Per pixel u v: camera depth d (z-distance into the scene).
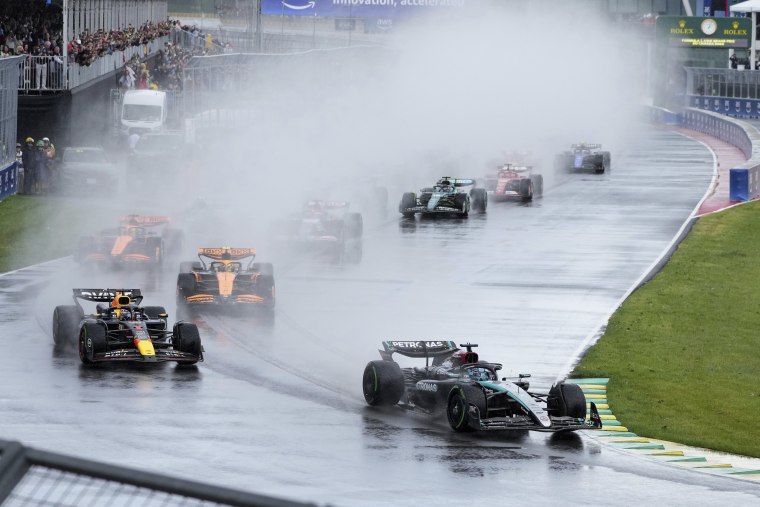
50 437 59.88
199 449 58.53
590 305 112.56
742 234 162.88
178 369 78.25
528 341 95.50
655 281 126.94
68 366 77.75
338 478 54.25
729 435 72.50
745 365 93.06
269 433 62.34
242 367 79.88
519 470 56.88
